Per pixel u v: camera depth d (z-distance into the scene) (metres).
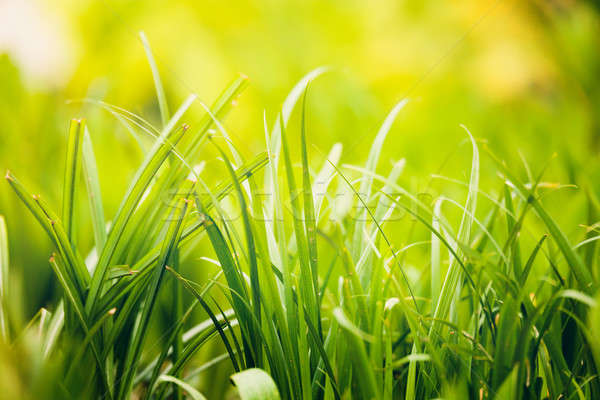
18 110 0.97
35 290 0.77
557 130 1.14
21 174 0.83
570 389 0.67
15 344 0.67
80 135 0.67
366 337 0.64
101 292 0.69
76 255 0.68
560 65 1.39
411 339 0.71
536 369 0.68
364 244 0.72
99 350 0.68
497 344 0.65
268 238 0.69
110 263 0.68
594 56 1.25
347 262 0.66
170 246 0.67
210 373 0.75
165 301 0.75
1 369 0.65
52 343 0.68
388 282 0.68
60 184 0.84
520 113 1.57
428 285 0.75
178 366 0.69
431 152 1.22
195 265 0.78
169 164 0.69
